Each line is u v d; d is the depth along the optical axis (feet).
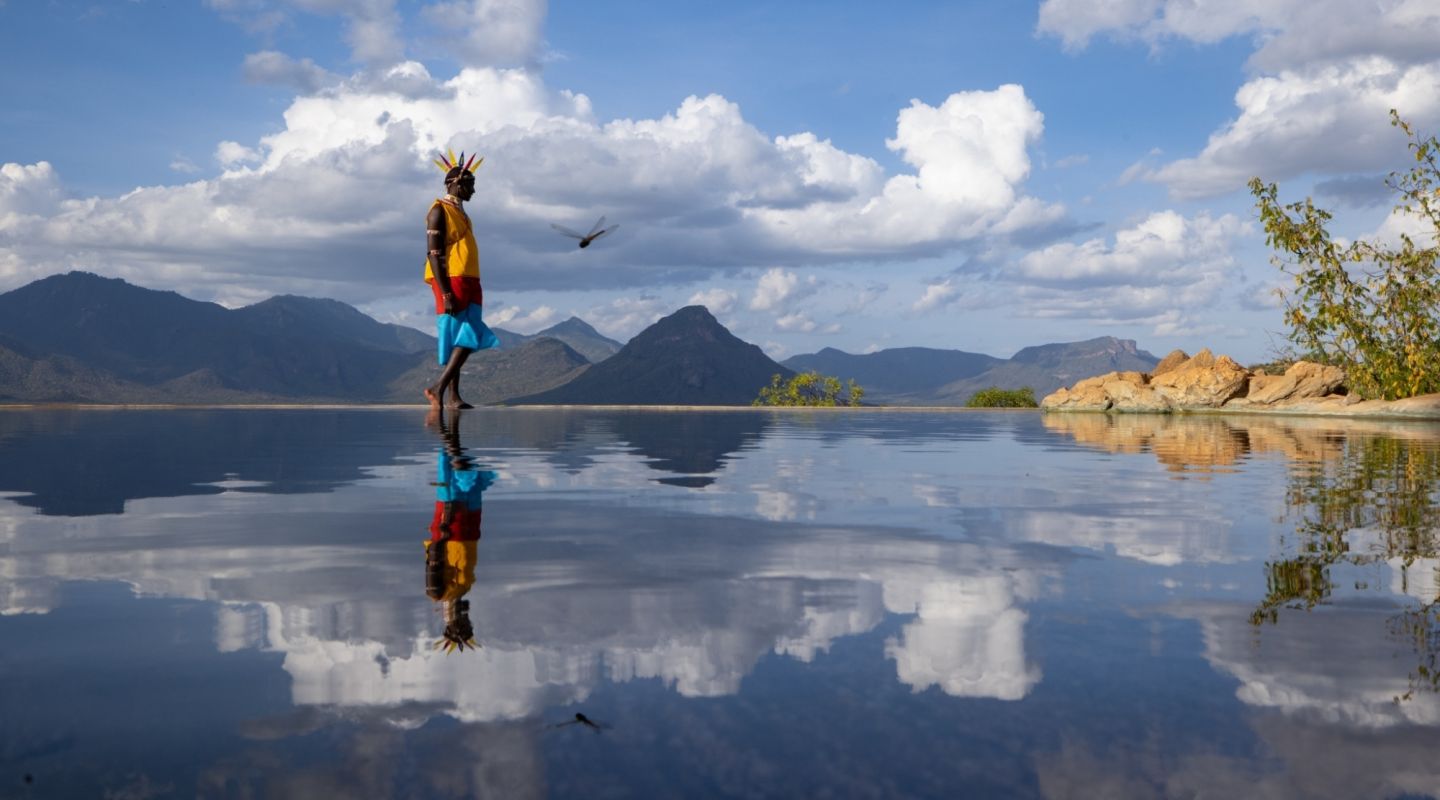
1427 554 7.10
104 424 29.66
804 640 4.57
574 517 9.11
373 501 10.34
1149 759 3.09
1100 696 3.75
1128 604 5.40
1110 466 15.88
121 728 3.31
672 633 4.66
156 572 6.19
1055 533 8.15
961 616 5.08
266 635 4.58
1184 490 11.87
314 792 2.78
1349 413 46.06
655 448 19.92
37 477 12.83
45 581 5.88
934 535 8.04
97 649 4.31
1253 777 2.94
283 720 3.40
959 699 3.69
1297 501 10.62
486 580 5.99
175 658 4.17
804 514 9.43
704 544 7.49
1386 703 3.66
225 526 8.39
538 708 3.55
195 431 25.45
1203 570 6.45
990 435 27.27
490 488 11.80
